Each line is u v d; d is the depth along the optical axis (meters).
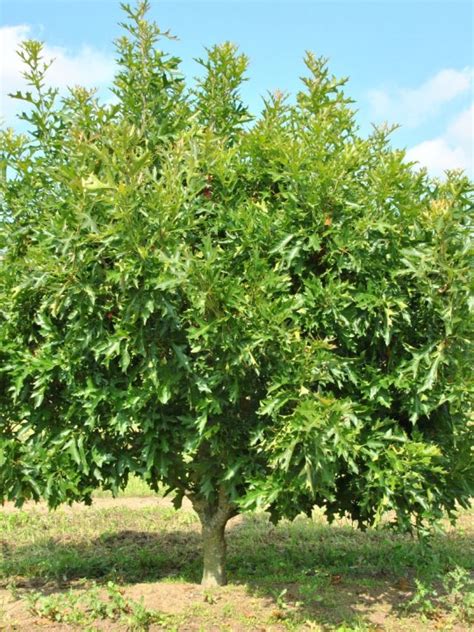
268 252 5.82
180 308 5.75
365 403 6.02
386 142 6.55
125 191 5.26
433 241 5.80
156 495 11.30
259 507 5.52
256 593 6.50
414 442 5.87
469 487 6.31
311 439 5.19
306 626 5.85
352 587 6.93
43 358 6.01
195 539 8.95
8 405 6.49
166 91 6.69
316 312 5.71
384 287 5.80
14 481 6.35
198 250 5.98
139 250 5.26
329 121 6.26
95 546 8.59
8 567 7.65
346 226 5.85
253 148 6.15
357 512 6.61
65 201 5.74
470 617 6.17
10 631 5.63
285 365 5.52
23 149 6.59
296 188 5.87
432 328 6.03
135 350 5.59
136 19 6.47
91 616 5.87
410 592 6.82
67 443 6.10
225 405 5.98
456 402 5.89
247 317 5.41
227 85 6.66
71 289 5.66
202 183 5.78
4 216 6.49
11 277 6.26
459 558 8.05
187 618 5.88
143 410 5.94
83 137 5.94
